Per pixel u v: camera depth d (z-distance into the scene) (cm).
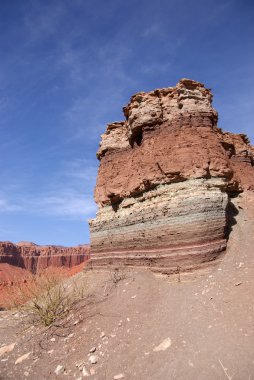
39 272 1836
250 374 670
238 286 984
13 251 10825
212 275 1090
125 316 1072
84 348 995
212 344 790
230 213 1410
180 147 1368
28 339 1201
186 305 995
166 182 1356
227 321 855
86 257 11669
